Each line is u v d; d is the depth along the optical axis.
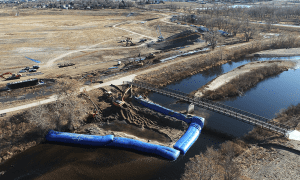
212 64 106.19
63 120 62.31
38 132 58.09
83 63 106.44
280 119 61.38
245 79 85.69
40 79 85.50
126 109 67.50
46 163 50.34
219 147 52.84
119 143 54.34
